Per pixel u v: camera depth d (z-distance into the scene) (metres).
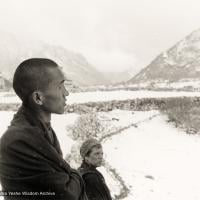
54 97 1.57
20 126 1.50
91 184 3.29
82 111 22.25
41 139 1.49
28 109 1.57
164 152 17.94
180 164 16.23
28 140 1.46
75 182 1.56
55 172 1.49
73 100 26.11
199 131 21.94
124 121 22.83
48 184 1.46
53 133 1.72
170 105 26.34
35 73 1.53
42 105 1.57
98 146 3.43
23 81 1.54
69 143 14.48
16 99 27.78
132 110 25.59
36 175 1.44
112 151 16.84
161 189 12.44
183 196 12.25
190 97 27.70
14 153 1.45
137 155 16.77
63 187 1.48
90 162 3.43
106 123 21.16
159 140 20.06
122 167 14.41
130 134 20.38
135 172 13.91
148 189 12.02
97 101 25.14
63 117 20.00
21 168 1.44
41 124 1.57
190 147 19.36
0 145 1.49
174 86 45.97
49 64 1.57
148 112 25.69
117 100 25.45
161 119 24.31
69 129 16.86
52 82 1.56
